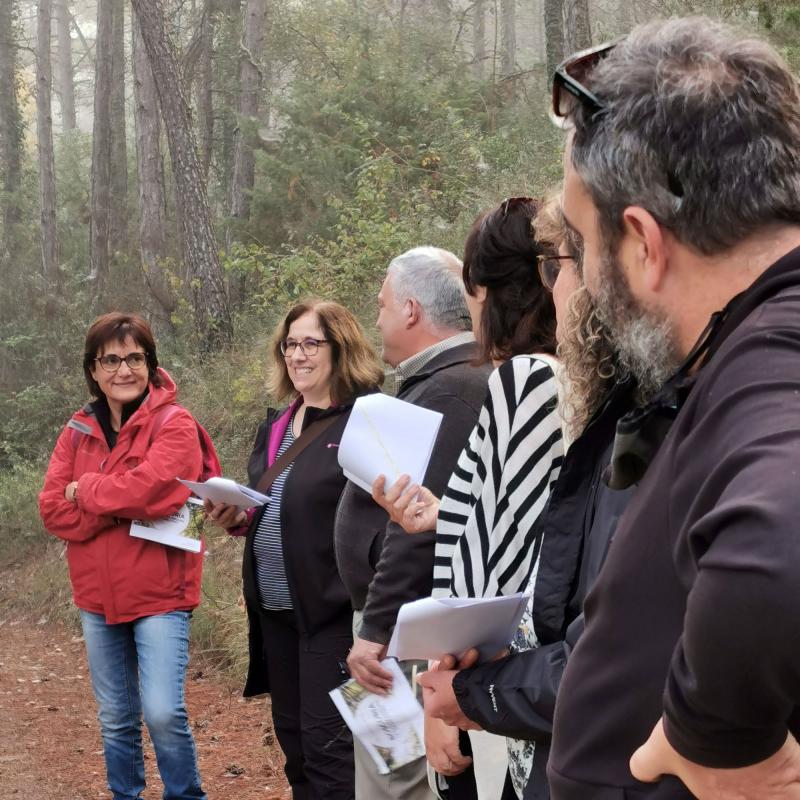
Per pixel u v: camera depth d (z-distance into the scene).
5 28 23.50
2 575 9.75
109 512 3.98
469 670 1.84
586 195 1.20
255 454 4.09
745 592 0.83
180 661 4.08
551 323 2.32
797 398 0.92
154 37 13.11
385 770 2.77
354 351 3.84
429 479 2.83
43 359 15.24
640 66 1.11
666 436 1.12
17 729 6.12
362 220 10.64
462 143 12.47
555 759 1.25
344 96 14.72
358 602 3.28
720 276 1.09
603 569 1.17
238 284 14.41
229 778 5.12
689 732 0.95
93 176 19.25
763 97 1.06
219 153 23.89
